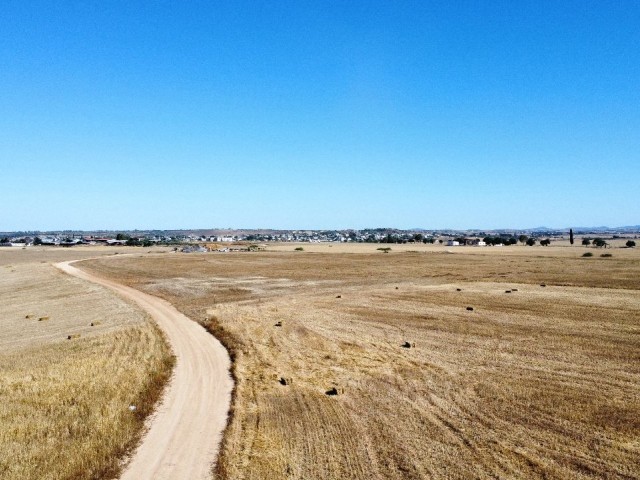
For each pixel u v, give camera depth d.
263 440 16.84
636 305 40.81
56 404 20.42
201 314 42.53
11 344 35.62
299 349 29.77
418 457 15.41
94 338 34.56
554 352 27.39
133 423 18.31
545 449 15.87
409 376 23.94
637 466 14.70
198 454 15.91
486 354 27.42
